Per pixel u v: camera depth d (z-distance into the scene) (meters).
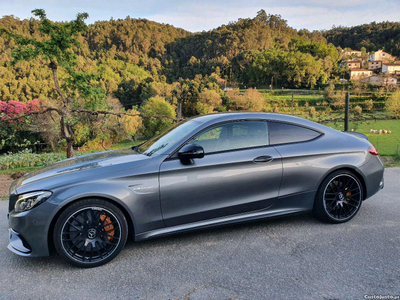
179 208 3.26
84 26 8.70
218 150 3.41
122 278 2.73
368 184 3.88
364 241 3.30
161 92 97.81
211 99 81.00
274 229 3.72
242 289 2.48
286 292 2.42
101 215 3.01
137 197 3.08
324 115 13.70
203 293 2.44
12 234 3.15
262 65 165.88
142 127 42.88
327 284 2.51
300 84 155.00
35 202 2.86
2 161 12.21
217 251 3.20
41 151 34.81
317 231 3.62
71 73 8.72
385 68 170.62
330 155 3.74
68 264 3.04
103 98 9.36
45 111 8.76
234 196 3.42
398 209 4.32
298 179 3.62
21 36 8.28
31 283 2.70
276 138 3.67
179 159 3.28
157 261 3.03
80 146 33.19
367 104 70.19
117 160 3.40
